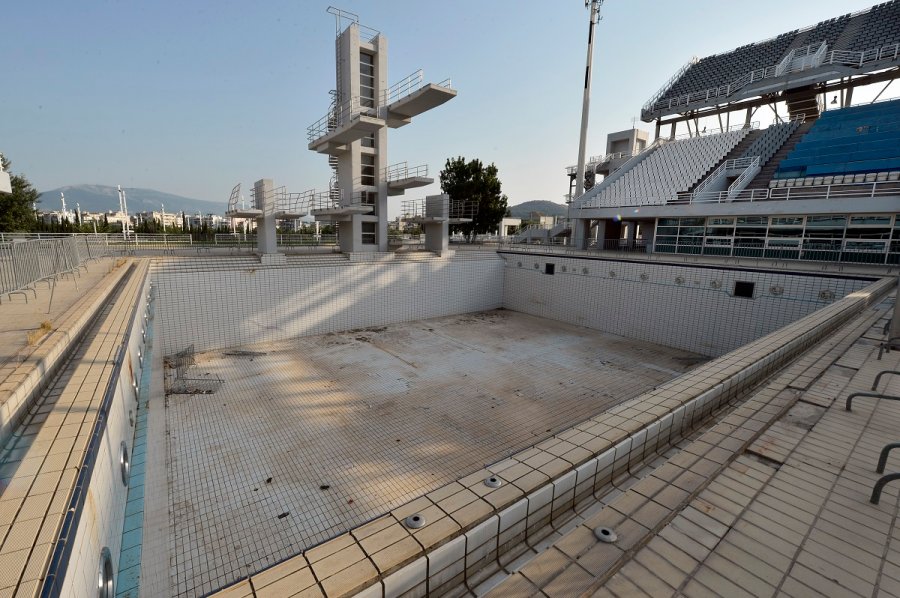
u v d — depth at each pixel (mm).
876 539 1780
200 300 11336
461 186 29656
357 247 16656
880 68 18172
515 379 9969
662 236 17625
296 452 6656
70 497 1563
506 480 2088
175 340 11078
